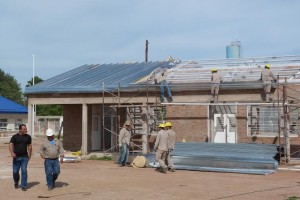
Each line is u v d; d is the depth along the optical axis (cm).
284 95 2075
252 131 2398
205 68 2622
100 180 1550
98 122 2925
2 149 3291
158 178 1627
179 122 2555
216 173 1805
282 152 2169
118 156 2258
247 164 1855
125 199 1195
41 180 1541
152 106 2445
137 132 2619
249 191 1319
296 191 1318
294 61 2545
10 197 1232
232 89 2302
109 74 2892
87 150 2795
